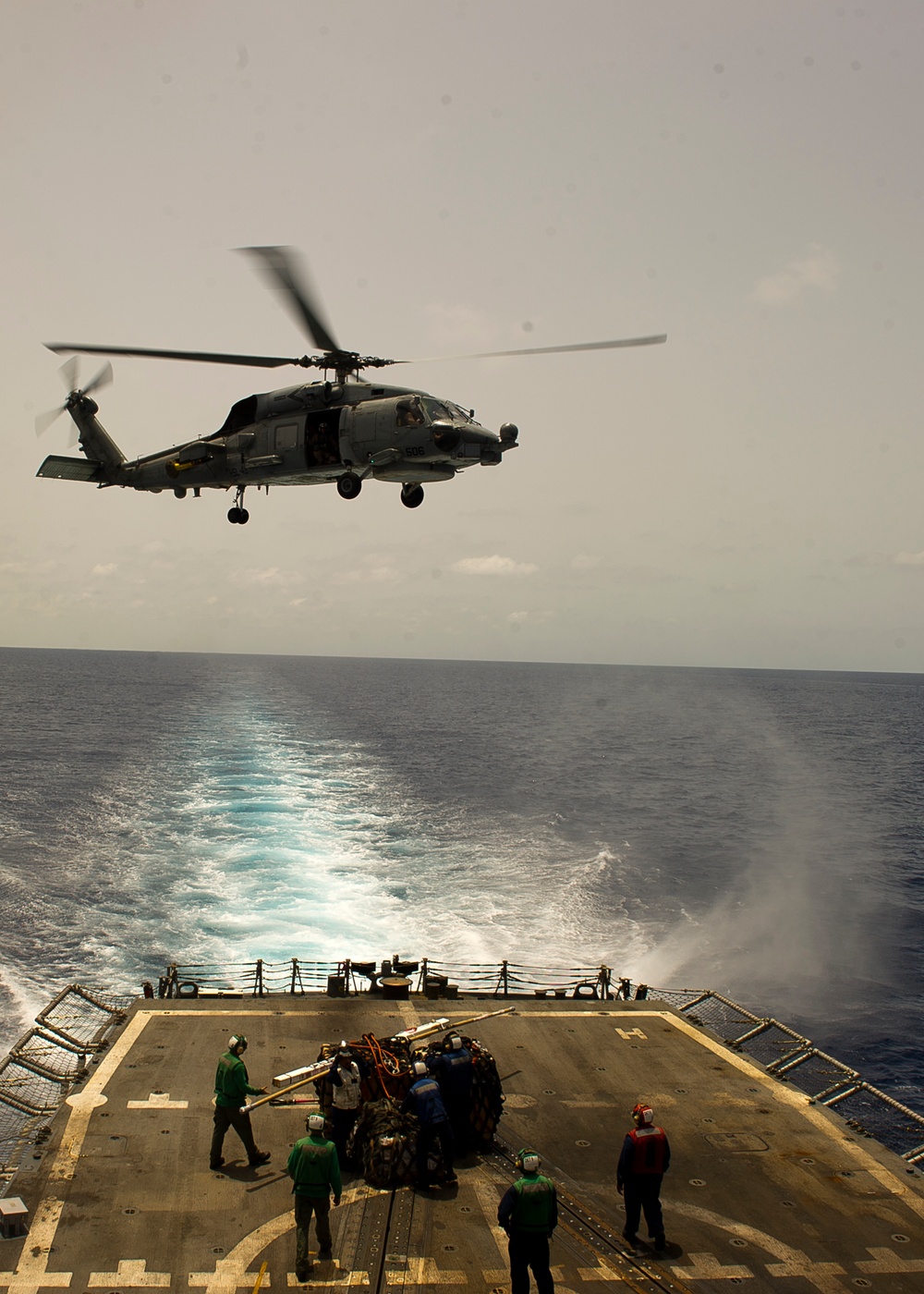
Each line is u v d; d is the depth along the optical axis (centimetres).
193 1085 1316
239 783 5894
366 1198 1076
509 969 2902
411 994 1711
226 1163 1131
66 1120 1213
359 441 1827
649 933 3369
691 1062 1459
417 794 5831
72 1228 996
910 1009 2873
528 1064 1430
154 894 3475
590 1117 1279
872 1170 1168
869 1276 966
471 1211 1056
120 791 5484
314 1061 1393
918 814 6212
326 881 3697
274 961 2859
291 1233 1004
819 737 11725
